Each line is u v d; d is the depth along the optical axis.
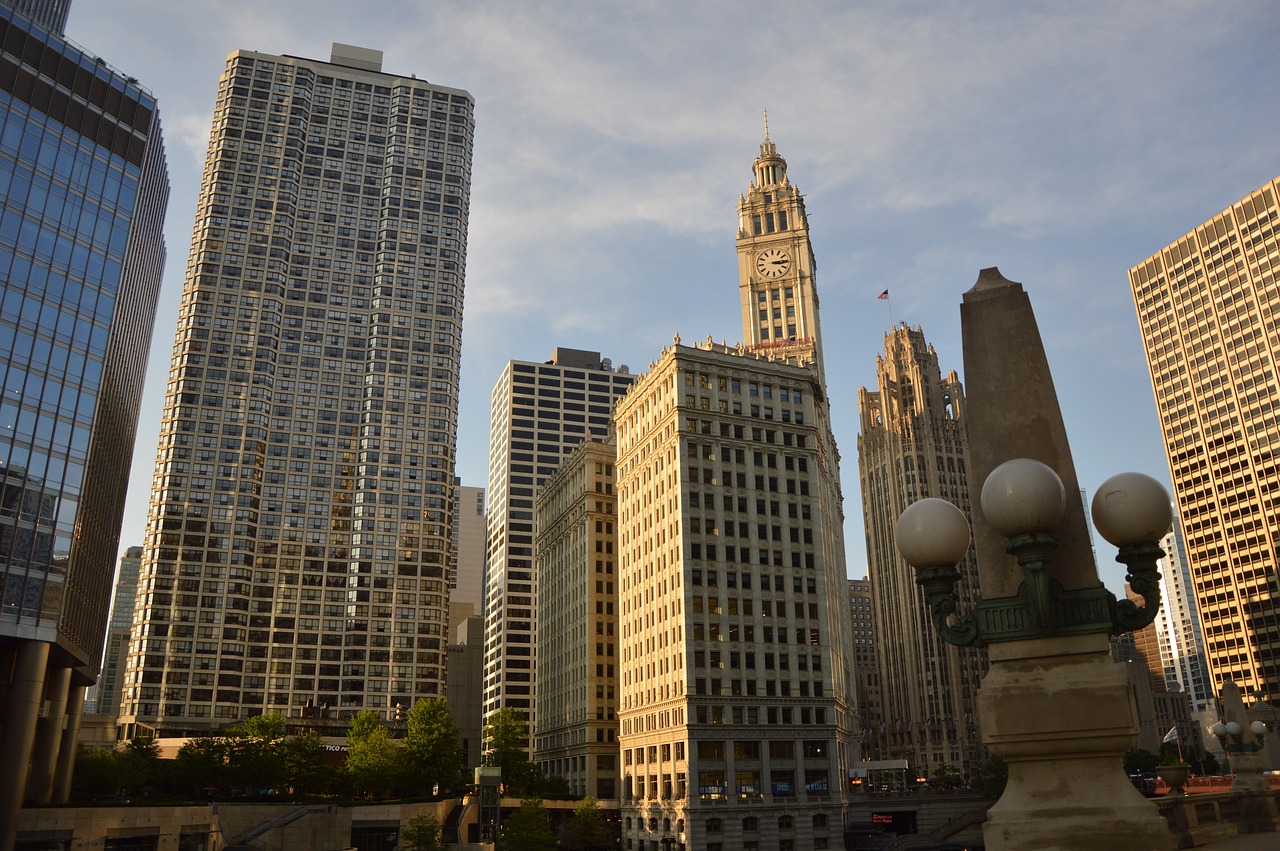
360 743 121.25
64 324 75.38
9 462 68.56
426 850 91.06
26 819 64.44
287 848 88.94
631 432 145.75
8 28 76.25
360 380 198.00
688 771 112.06
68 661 80.19
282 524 182.00
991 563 12.36
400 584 186.75
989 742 11.63
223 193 197.00
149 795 102.50
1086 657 11.41
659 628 126.38
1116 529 11.35
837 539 171.00
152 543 170.50
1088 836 10.88
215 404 181.88
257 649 172.12
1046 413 12.69
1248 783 30.34
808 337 181.88
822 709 122.50
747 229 194.62
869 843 118.12
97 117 82.25
